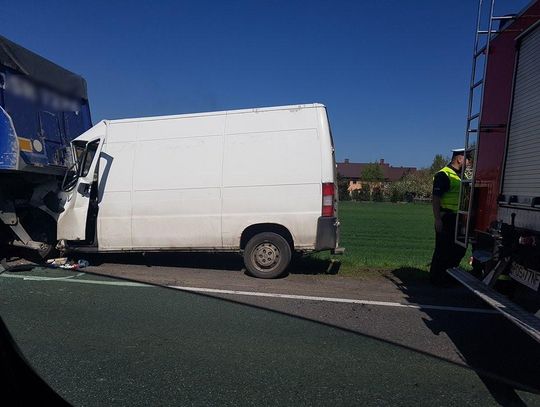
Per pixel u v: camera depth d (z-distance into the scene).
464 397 3.42
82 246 8.20
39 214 8.41
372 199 78.38
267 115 7.56
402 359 4.10
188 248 7.73
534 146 4.20
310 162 7.31
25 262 8.34
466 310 5.67
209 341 4.43
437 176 7.00
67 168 8.41
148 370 3.76
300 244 7.34
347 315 5.38
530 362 4.11
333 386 3.55
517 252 4.32
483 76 5.03
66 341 4.37
